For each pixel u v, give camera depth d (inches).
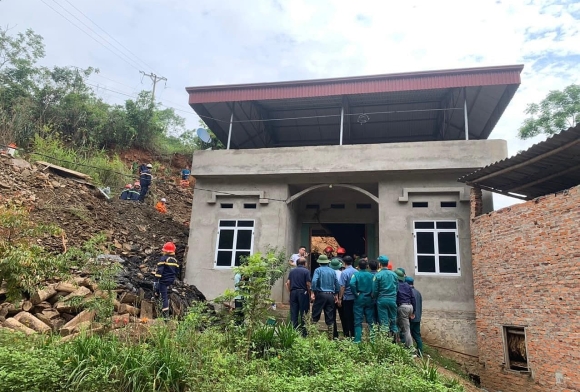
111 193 665.6
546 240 328.5
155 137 975.6
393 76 470.6
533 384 325.7
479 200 421.7
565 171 366.3
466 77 452.8
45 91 844.0
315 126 618.8
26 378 187.6
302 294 336.5
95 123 877.2
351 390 215.5
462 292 425.1
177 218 712.4
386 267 335.9
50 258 293.9
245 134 629.3
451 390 245.4
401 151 467.2
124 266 416.2
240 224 500.4
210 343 245.3
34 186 505.4
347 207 569.9
